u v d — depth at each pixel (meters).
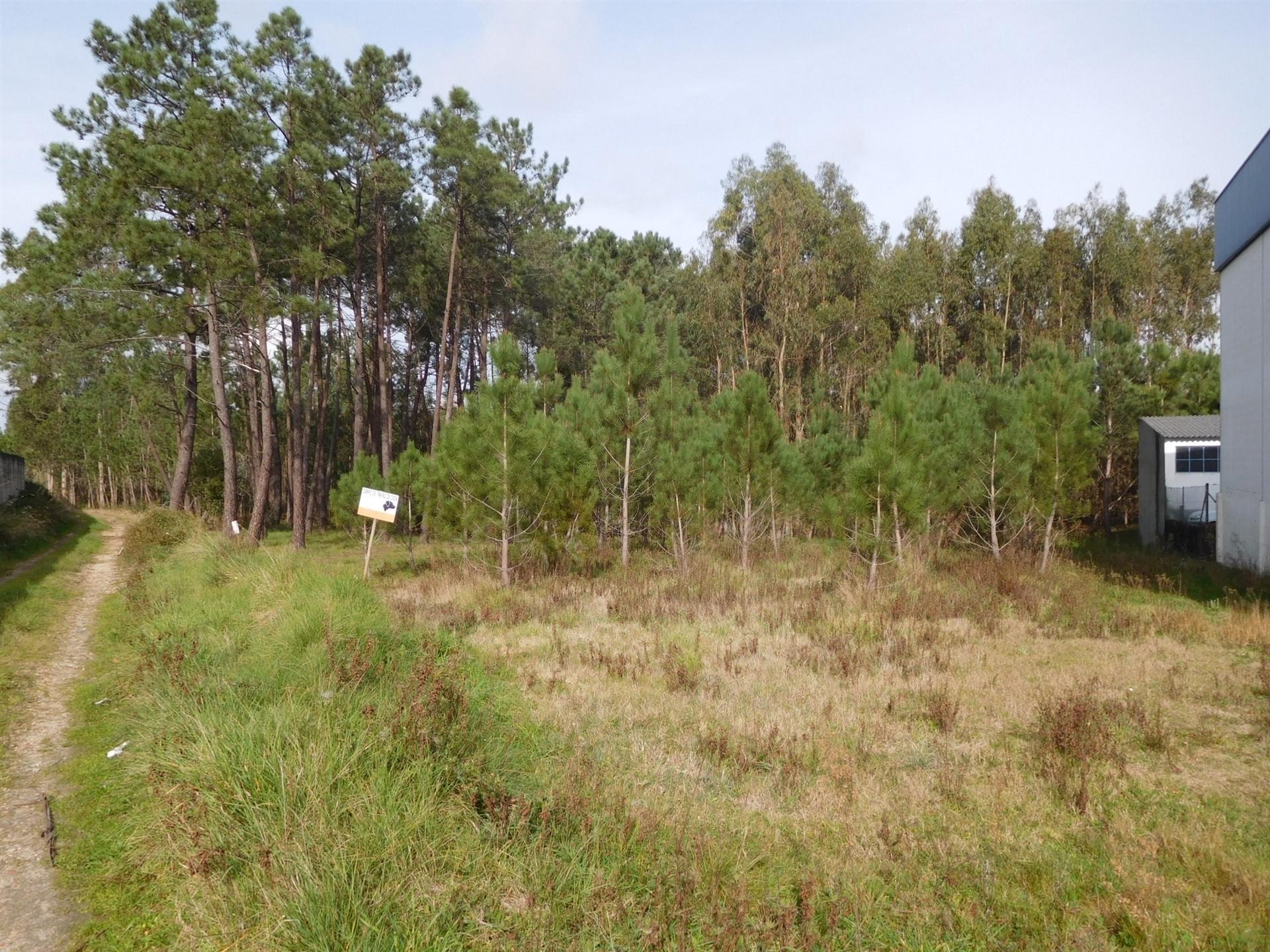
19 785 5.28
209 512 33.47
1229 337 16.89
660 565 16.73
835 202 34.72
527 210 31.47
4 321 18.61
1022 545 17.52
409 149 25.53
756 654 9.22
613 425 16.97
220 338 22.66
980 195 35.91
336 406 36.69
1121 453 24.45
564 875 3.89
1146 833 4.79
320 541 25.55
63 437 40.97
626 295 16.95
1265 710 6.97
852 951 3.69
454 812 4.26
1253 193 15.30
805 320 30.81
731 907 3.81
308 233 21.56
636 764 5.82
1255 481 15.45
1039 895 4.17
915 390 18.27
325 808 3.95
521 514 14.89
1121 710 6.86
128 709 6.70
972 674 8.30
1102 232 34.88
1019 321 35.72
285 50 21.16
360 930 3.25
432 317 35.44
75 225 18.38
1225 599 12.47
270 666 6.65
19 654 8.85
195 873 3.76
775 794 5.38
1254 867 4.32
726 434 16.28
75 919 3.75
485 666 8.34
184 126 18.02
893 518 13.46
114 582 14.95
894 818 5.00
